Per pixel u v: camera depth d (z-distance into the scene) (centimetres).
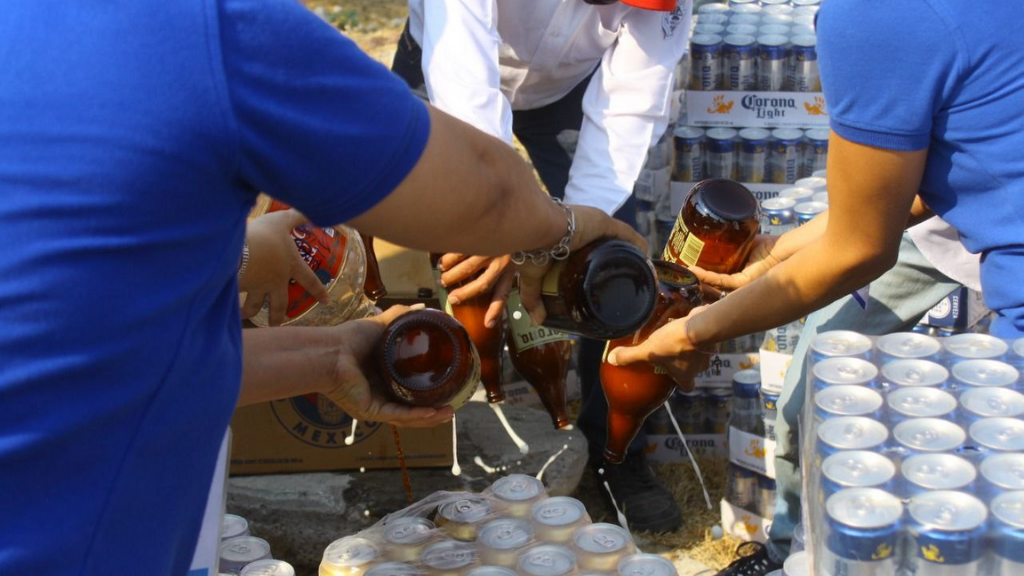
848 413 141
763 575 284
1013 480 123
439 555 160
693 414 346
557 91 298
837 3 162
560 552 158
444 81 229
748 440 307
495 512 174
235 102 95
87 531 99
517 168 119
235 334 116
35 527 97
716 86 342
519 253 142
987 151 165
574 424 334
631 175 249
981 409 138
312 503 276
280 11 97
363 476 285
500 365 200
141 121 92
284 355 148
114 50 93
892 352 157
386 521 178
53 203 92
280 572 165
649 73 252
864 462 130
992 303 178
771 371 298
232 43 95
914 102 162
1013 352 154
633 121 252
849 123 167
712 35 340
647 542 316
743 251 206
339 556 164
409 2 299
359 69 101
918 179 171
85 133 92
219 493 129
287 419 280
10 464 96
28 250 93
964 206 174
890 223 174
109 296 95
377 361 153
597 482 327
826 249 181
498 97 230
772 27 347
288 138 97
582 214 141
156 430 102
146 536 105
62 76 92
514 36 277
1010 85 160
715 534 318
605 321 143
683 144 342
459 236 115
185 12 93
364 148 100
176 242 97
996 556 118
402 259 270
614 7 262
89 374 96
